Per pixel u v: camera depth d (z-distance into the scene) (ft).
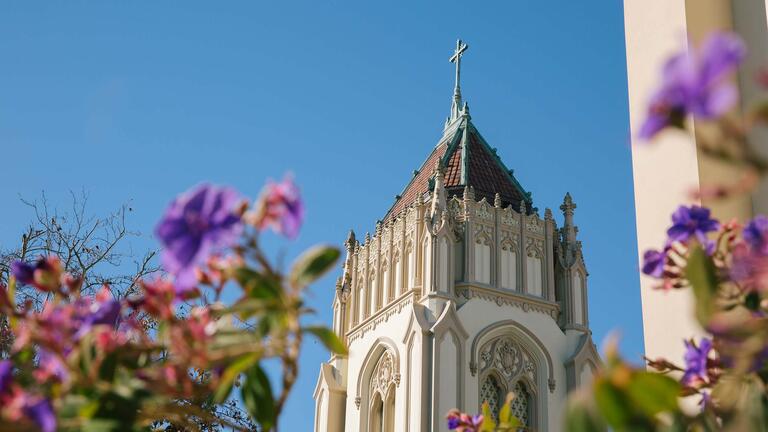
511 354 142.31
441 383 132.16
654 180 15.35
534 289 150.10
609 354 5.82
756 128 13.17
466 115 171.94
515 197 161.99
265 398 8.01
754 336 6.72
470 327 140.15
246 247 7.23
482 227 150.71
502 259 150.20
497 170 165.37
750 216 14.32
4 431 6.45
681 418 7.17
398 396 136.77
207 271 8.08
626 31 17.24
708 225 8.84
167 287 8.17
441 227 145.89
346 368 156.25
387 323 147.64
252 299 7.72
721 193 5.98
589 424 5.70
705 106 5.19
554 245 157.38
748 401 7.28
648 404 5.63
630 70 16.84
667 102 5.32
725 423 7.34
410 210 153.58
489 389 139.23
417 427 128.98
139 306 8.36
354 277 164.86
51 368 7.92
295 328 7.61
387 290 151.53
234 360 7.71
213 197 6.84
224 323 8.14
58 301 8.68
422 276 144.36
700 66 5.23
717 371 8.75
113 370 7.77
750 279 6.83
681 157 14.79
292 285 7.65
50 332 8.07
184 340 7.66
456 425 12.44
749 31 15.60
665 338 14.05
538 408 139.95
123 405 7.50
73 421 7.38
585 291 152.56
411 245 149.79
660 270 8.98
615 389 5.62
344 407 153.17
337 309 164.14
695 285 7.01
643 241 15.31
